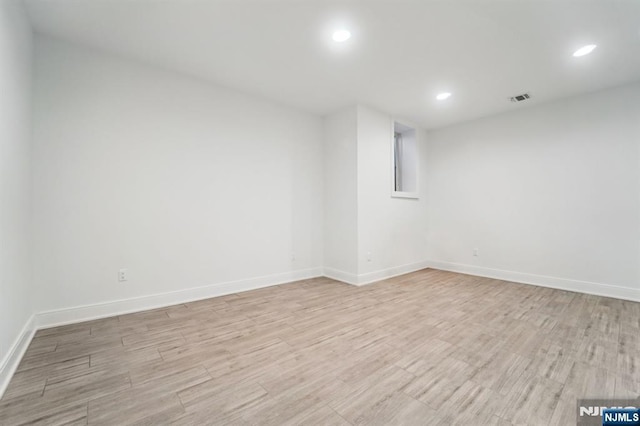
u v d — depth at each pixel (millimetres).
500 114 4371
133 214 2830
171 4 2061
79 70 2568
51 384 1643
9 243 1771
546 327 2502
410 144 5043
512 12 2125
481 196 4582
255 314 2811
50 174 2426
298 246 4203
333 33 2404
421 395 1561
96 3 2041
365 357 1979
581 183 3619
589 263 3562
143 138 2893
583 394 1567
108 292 2695
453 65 2928
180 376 1739
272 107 3912
